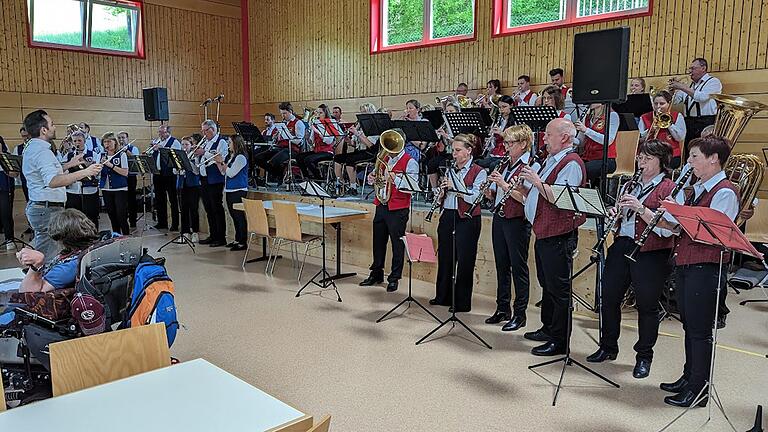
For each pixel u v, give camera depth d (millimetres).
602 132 5750
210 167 7402
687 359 3150
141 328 2064
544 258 3639
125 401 1738
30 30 9586
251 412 1681
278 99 11648
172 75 11344
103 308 2326
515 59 8164
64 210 2707
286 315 4637
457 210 4598
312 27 10812
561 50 7719
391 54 9633
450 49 8875
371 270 5691
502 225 4234
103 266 2506
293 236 5625
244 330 4262
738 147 6535
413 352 3834
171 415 1652
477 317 4617
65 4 9898
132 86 10805
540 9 7988
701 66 6285
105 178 7957
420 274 5895
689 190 3031
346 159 7711
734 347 3912
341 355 3775
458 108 7242
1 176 7305
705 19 6617
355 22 10109
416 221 5883
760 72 6301
